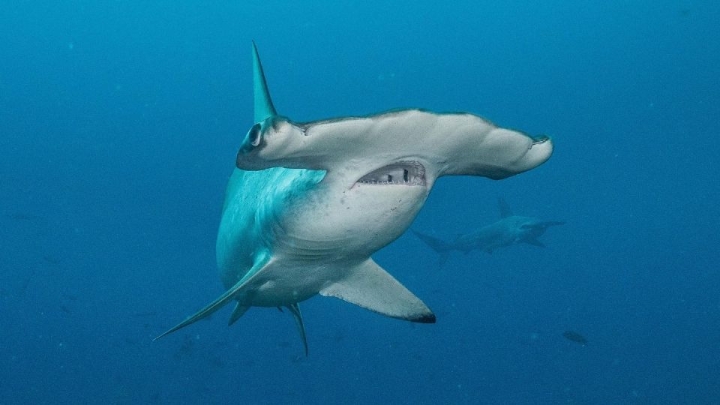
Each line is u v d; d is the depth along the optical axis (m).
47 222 46.69
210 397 23.86
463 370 30.69
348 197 2.86
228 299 3.77
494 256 53.69
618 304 47.12
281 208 3.23
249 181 4.58
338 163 2.67
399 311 4.57
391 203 2.90
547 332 39.97
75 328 35.69
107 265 46.16
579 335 11.38
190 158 52.91
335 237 3.17
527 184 48.28
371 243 3.26
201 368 26.72
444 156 2.72
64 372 26.95
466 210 45.78
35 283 41.81
